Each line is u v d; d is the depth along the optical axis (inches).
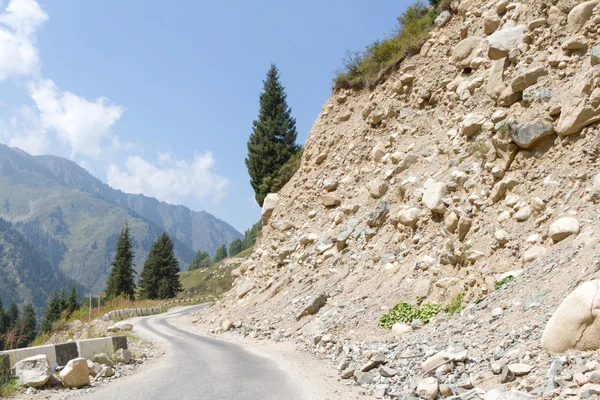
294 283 823.1
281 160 1469.0
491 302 367.6
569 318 235.8
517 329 288.5
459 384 246.1
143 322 1184.2
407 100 866.8
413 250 619.2
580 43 519.5
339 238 773.3
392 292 569.9
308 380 339.6
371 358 342.3
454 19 844.6
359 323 537.3
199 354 520.4
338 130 1013.8
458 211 564.4
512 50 615.5
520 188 507.5
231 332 755.4
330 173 960.9
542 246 436.1
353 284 664.4
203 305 1868.8
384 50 981.2
